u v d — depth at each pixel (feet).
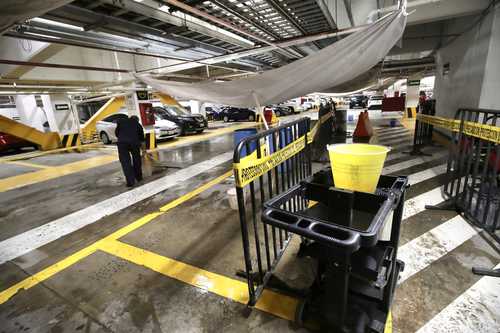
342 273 3.72
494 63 12.49
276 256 6.91
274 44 12.67
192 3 7.91
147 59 22.24
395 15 7.55
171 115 38.11
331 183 5.01
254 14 9.06
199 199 12.50
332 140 24.64
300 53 18.03
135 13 8.95
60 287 6.82
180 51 13.85
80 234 9.78
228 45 13.67
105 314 5.81
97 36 10.30
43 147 34.24
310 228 3.18
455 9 13.12
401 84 82.79
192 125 38.14
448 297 5.52
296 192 4.26
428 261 6.72
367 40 8.54
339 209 3.92
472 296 5.50
